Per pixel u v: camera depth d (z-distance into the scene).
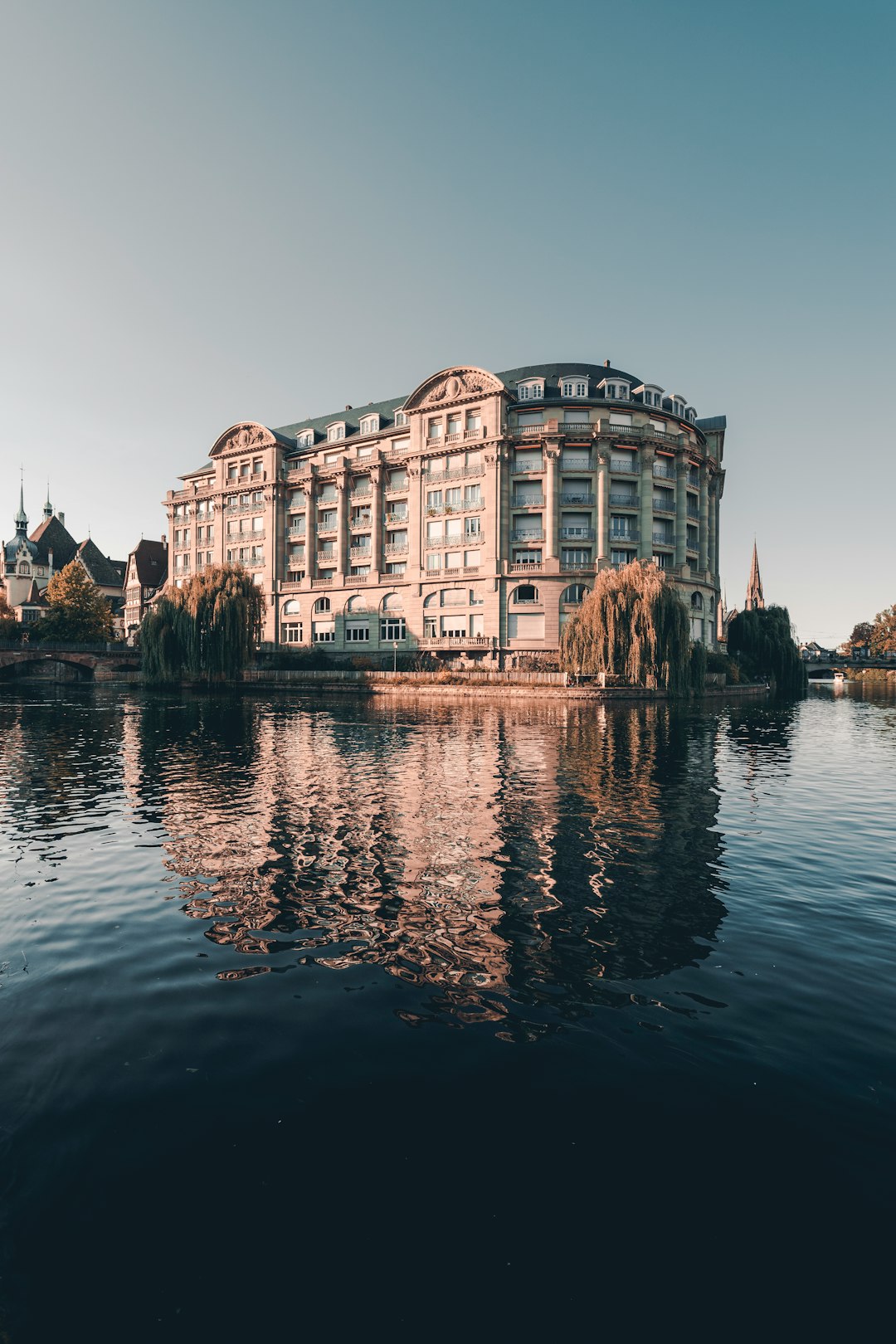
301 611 72.75
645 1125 4.70
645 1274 3.57
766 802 15.12
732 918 8.52
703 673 48.81
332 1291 3.49
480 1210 3.99
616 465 60.72
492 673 53.19
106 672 70.31
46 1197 4.08
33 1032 5.87
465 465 63.03
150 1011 6.22
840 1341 3.21
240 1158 4.40
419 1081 5.20
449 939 7.86
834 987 6.71
